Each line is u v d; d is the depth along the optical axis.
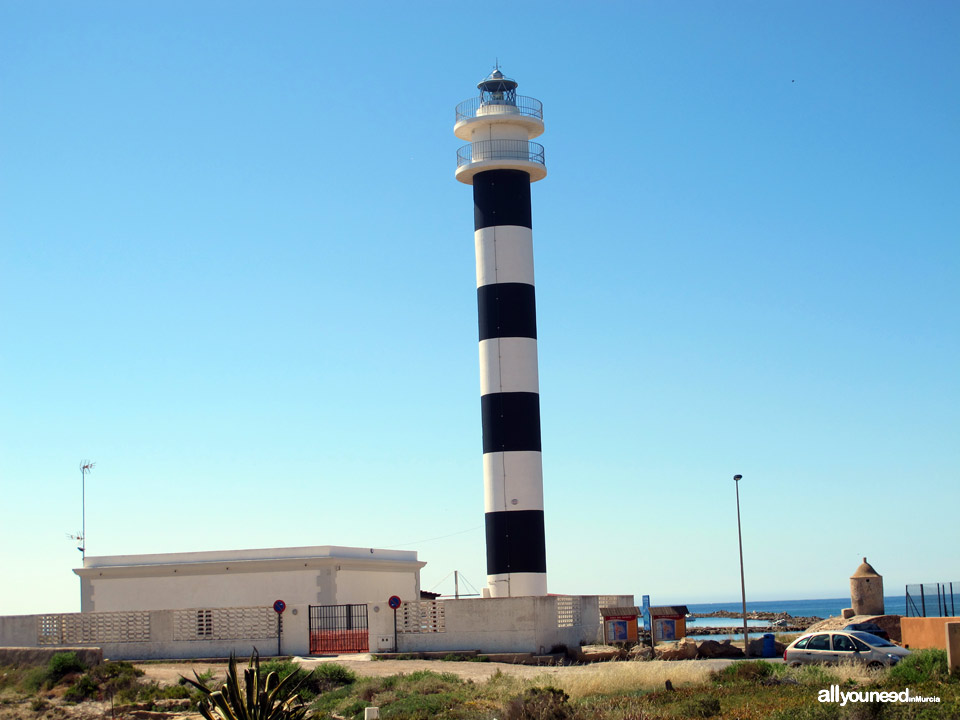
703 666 41.34
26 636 51.72
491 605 48.34
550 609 49.03
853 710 25.72
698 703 29.31
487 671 42.12
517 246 58.16
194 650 50.00
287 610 49.81
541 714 29.27
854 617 54.84
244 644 49.69
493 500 56.16
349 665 43.94
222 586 57.44
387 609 49.62
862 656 36.25
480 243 58.59
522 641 47.75
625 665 40.34
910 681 30.33
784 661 38.91
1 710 36.03
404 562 63.91
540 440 57.12
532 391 57.12
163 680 41.59
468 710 31.50
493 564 55.72
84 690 38.56
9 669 43.03
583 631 53.16
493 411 56.72
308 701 36.31
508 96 61.28
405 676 38.78
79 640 51.25
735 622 165.62
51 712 35.44
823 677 32.91
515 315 57.34
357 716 32.25
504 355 56.97
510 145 59.28
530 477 56.00
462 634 48.41
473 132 60.22
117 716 34.34
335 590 56.41
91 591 58.88
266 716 25.61
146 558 58.88
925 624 44.59
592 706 30.48
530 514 55.69
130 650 50.59
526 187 59.50
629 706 30.03
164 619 50.62
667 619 52.94
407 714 31.48
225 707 25.17
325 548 56.94
